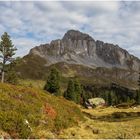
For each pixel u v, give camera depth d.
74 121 37.31
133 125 42.22
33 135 26.58
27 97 36.38
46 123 31.31
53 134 29.05
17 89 38.12
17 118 27.11
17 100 33.44
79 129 32.84
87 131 33.00
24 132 25.80
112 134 31.69
